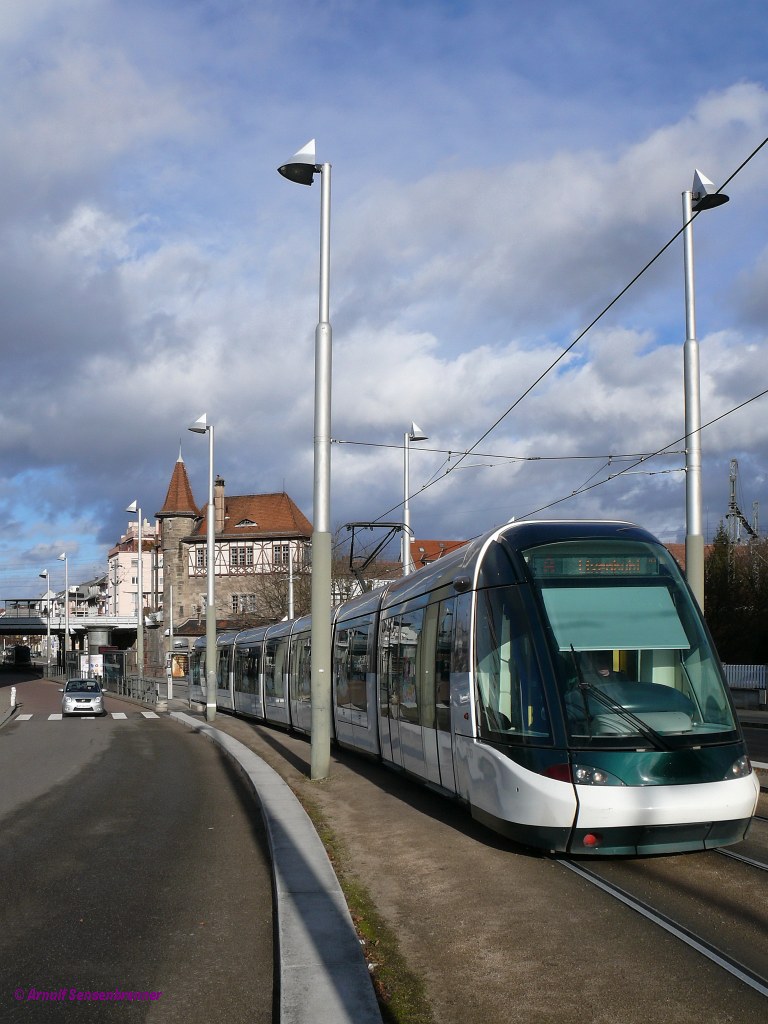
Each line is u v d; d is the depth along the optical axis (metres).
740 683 39.72
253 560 82.81
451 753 10.72
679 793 8.21
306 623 23.62
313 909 6.95
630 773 8.24
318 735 14.86
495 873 8.34
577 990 5.45
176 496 86.38
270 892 8.17
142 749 23.09
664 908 7.12
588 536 9.73
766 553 46.75
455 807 11.82
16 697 56.31
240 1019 5.29
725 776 8.42
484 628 9.95
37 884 8.50
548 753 8.48
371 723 15.75
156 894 8.10
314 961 5.77
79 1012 5.39
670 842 8.30
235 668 33.50
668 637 9.11
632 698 8.66
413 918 7.05
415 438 29.83
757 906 7.12
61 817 12.38
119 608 113.94
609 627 9.06
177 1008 5.46
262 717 28.47
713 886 7.71
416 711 12.53
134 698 52.97
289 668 24.84
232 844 10.38
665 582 9.47
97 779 16.78
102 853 9.91
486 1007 5.22
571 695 8.62
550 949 6.21
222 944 6.68
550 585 9.35
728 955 6.04
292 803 12.00
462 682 10.38
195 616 84.12
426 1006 5.25
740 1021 4.97
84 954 6.45
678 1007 5.17
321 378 15.08
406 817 11.30
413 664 12.90
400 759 13.55
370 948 6.29
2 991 5.74
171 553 85.56
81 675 75.88
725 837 8.43
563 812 8.23
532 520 10.35
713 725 8.68
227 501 86.81
